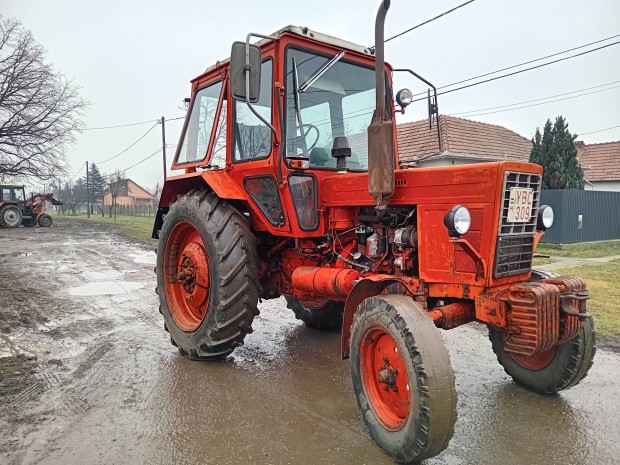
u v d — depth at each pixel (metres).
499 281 2.89
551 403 3.26
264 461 2.60
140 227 23.03
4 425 2.99
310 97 3.90
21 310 6.00
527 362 3.44
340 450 2.72
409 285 3.17
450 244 3.00
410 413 2.48
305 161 3.75
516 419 3.03
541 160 15.44
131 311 6.00
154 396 3.44
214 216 4.06
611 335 4.64
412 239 3.20
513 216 2.87
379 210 3.15
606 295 6.28
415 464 2.57
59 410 3.21
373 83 4.33
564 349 3.18
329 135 4.04
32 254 12.05
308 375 3.86
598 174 24.50
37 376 3.81
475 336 4.80
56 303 6.41
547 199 12.95
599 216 13.73
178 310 4.57
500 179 2.79
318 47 3.93
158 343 4.70
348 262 3.65
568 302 2.79
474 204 2.88
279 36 3.72
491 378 3.71
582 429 2.89
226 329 3.95
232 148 4.26
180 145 5.17
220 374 3.88
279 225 3.93
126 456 2.64
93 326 5.28
